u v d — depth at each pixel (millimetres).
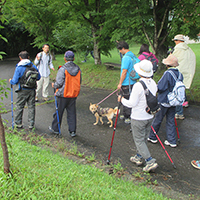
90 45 11602
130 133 4668
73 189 2256
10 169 2420
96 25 10523
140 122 3066
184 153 3814
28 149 3535
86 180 2570
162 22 7211
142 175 3160
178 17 6695
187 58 5520
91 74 10062
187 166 3420
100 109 4945
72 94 4230
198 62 10609
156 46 7688
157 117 4027
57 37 12523
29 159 2977
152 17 7277
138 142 3178
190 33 7117
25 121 5324
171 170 3312
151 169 3150
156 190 2771
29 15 11758
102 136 4543
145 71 2971
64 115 5797
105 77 9430
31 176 2416
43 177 2418
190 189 2854
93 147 4059
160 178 3094
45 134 4602
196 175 3184
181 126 4969
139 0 7051
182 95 3746
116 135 4582
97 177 2830
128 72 4750
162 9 7453
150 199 2422
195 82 7332
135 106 3002
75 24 11484
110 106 6500
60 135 4500
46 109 6258
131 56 4664
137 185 2867
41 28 13250
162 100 3838
